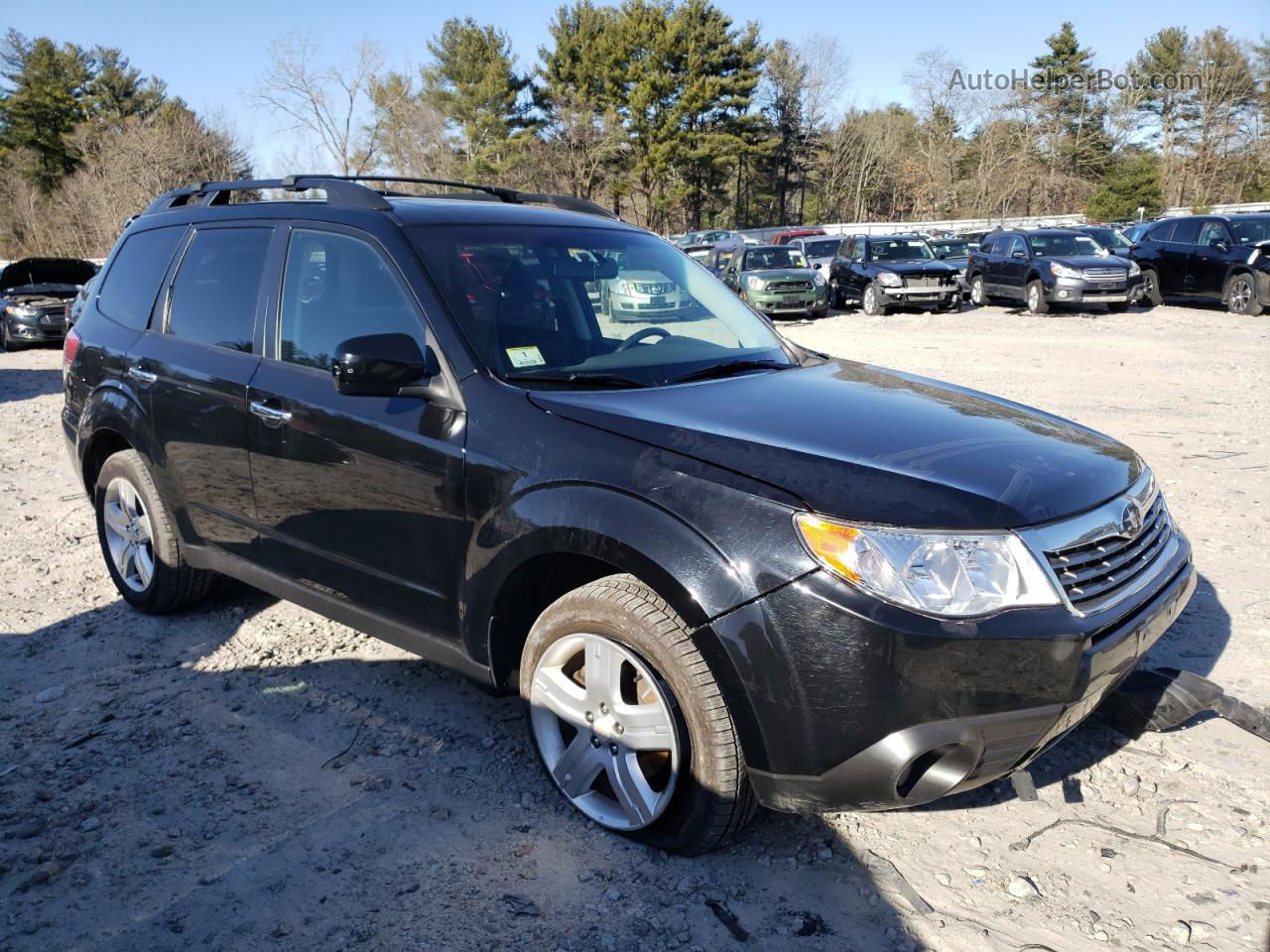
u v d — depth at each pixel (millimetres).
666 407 3033
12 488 7359
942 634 2426
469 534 3092
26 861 2908
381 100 61125
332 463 3477
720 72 65188
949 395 3549
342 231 3666
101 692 3965
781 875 2795
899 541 2471
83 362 4754
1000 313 20562
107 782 3312
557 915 2639
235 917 2656
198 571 4535
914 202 80188
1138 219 49656
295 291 3779
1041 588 2535
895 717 2451
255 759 3449
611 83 65188
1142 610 2803
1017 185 69188
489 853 2902
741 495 2600
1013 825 3027
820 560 2477
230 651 4332
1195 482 6762
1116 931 2559
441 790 3230
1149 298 20062
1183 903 2664
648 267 3986
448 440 3131
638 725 2811
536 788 3230
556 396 3080
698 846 2781
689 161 64000
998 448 2914
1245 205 53281
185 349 4164
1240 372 11656
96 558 5641
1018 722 2525
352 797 3201
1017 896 2695
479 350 3219
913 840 2955
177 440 4148
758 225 78938
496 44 66375
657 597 2742
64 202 62938
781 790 2627
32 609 4871
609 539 2711
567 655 2998
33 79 70875
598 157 64312
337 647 4359
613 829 2934
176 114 64750
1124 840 2943
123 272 4789
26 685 4055
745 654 2527
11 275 19094
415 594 3324
